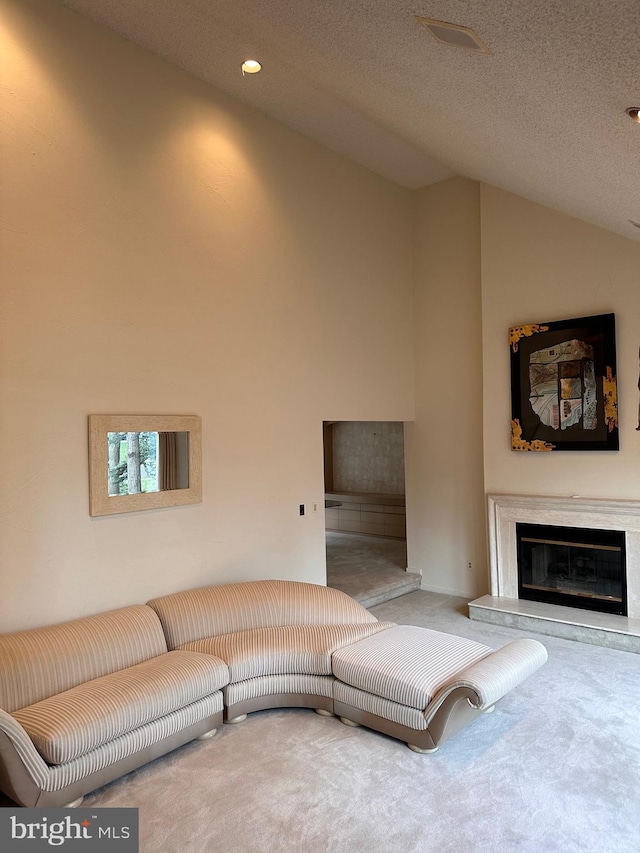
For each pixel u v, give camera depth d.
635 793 2.70
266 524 4.84
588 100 2.13
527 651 3.36
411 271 6.52
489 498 5.58
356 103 3.92
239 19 2.90
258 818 2.56
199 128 4.42
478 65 2.19
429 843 2.38
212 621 3.89
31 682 2.96
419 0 1.79
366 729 3.37
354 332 5.76
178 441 4.21
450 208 6.22
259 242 4.85
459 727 3.16
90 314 3.71
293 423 5.11
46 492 3.47
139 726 2.90
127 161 3.95
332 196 5.55
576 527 5.07
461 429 6.14
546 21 1.60
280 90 4.59
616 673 4.04
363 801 2.67
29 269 3.42
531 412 5.31
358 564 7.04
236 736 3.30
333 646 3.61
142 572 3.96
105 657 3.28
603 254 4.98
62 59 3.62
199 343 4.37
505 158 3.79
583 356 5.01
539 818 2.53
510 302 5.52
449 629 5.04
